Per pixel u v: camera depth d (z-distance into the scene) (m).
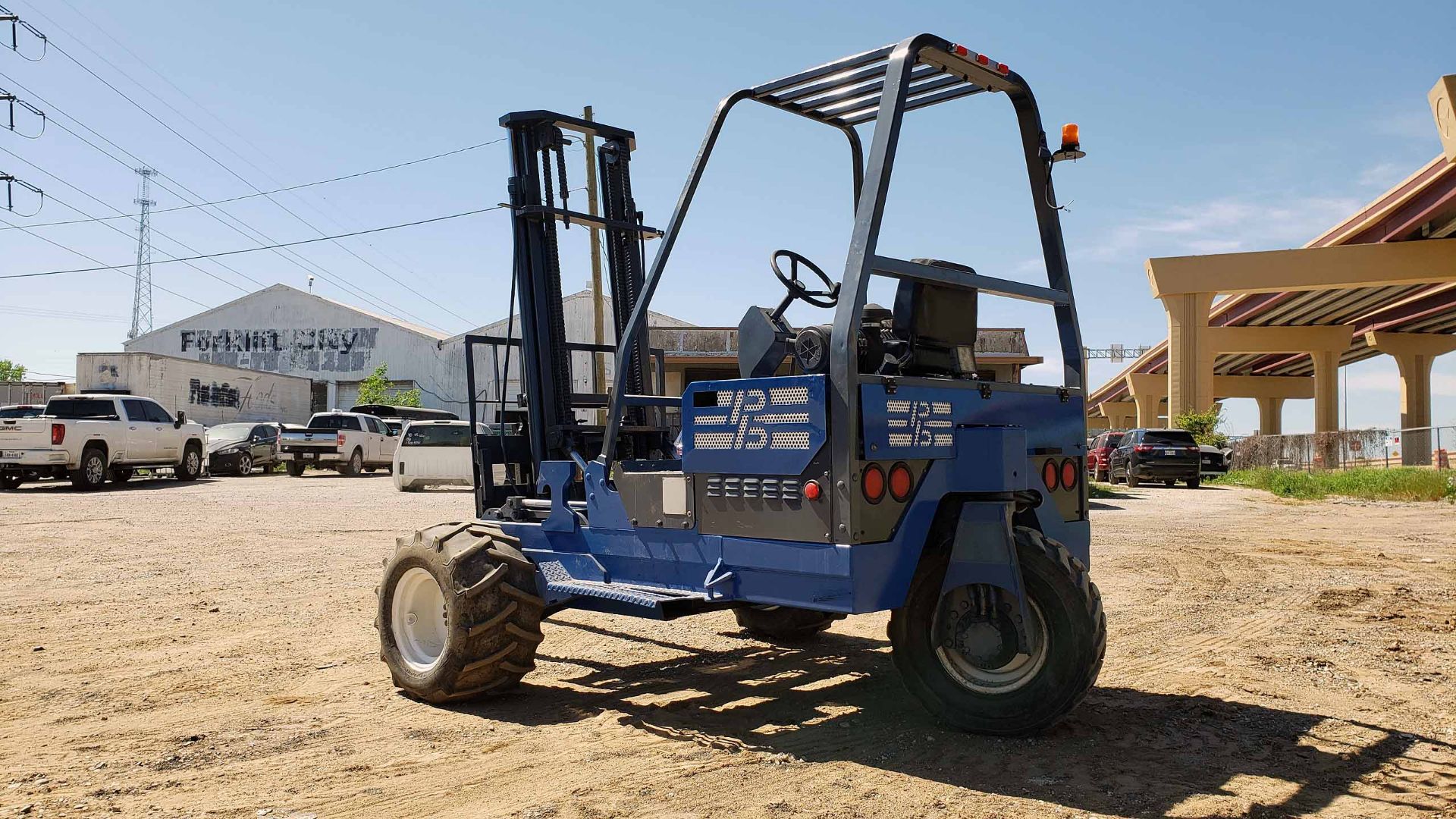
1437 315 47.25
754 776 4.14
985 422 4.78
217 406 39.03
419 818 3.70
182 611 8.00
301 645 6.80
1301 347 53.69
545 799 3.88
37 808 3.79
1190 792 3.89
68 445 21.55
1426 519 16.78
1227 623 7.46
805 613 6.72
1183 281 38.91
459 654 5.11
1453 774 4.10
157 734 4.77
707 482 4.68
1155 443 28.94
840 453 4.14
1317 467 37.41
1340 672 5.92
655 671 6.09
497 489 6.30
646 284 5.13
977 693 4.55
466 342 6.27
